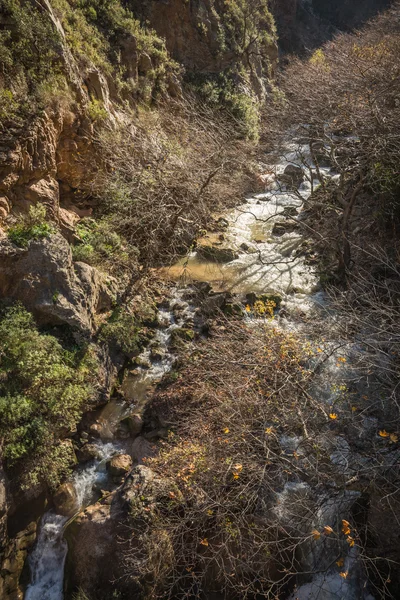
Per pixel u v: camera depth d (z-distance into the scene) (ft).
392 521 17.24
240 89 55.83
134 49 42.06
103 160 33.14
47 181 28.43
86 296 24.76
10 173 25.41
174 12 49.80
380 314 21.42
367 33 65.10
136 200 30.14
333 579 18.24
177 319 29.07
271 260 35.17
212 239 37.47
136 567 17.51
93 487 21.44
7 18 26.91
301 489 18.80
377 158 29.94
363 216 34.01
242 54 58.54
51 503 21.12
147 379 25.57
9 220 25.09
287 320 27.99
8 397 20.52
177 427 22.21
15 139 25.50
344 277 30.78
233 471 17.81
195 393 22.36
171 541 18.28
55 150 29.43
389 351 20.08
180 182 31.01
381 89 32.99
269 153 50.21
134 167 31.83
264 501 18.57
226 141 38.91
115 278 28.96
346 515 18.42
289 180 46.03
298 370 20.48
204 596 18.17
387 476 17.17
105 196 32.07
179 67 49.44
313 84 39.50
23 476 20.26
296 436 19.85
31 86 27.58
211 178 32.35
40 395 21.40
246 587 17.04
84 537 18.74
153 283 31.86
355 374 21.75
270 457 17.83
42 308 23.16
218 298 29.50
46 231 24.39
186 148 35.94
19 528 20.12
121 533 18.54
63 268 23.73
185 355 25.63
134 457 22.30
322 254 34.63
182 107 46.32
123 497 19.36
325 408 20.31
